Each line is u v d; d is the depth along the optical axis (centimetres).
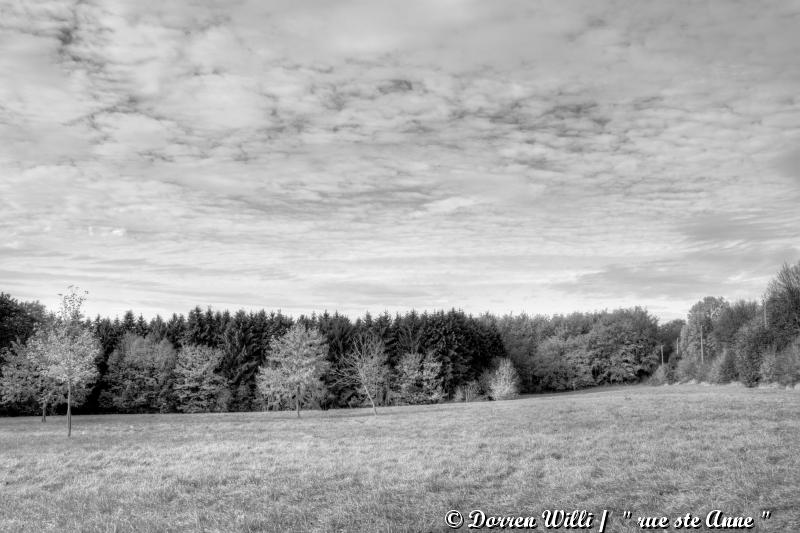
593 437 2309
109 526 1216
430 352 8250
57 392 5172
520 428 2917
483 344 9544
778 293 7331
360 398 7856
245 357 8169
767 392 5066
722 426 2391
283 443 2667
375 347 7262
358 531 1105
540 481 1478
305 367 5534
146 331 8825
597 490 1334
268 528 1155
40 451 2639
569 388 11275
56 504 1475
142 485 1666
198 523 1205
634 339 12888
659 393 6116
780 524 992
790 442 1836
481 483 1497
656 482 1355
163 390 7294
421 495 1382
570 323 13800
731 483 1281
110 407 7312
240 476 1753
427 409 5603
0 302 6231
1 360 6053
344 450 2319
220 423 4334
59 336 3519
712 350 11125
